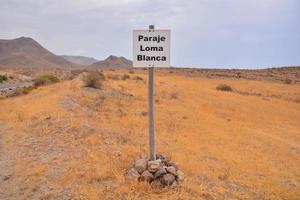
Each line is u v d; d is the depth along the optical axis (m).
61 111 13.49
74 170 7.13
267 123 20.09
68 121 11.70
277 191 7.49
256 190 7.39
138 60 6.73
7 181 6.93
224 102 27.34
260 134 15.66
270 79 69.06
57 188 6.38
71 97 17.80
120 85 28.91
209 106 23.75
